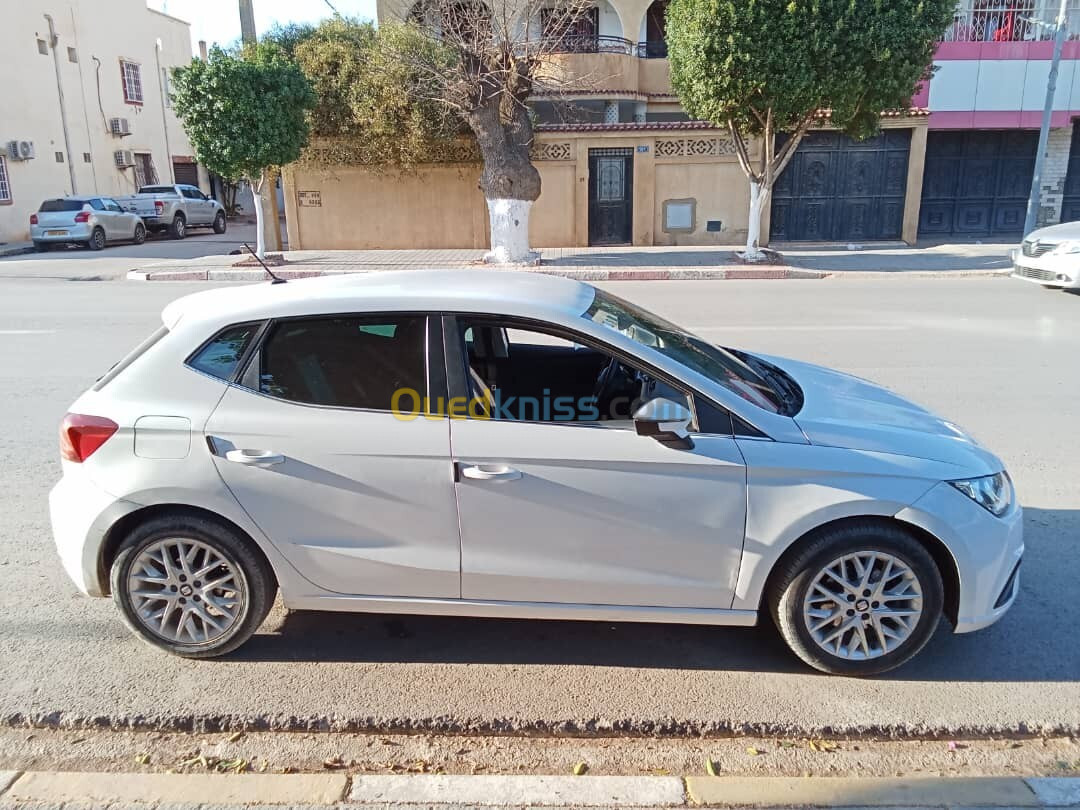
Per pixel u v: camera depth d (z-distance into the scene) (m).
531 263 17.05
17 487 5.52
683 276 16.34
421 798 2.75
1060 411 6.98
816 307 12.33
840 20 13.96
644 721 3.13
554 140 20.16
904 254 18.77
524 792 2.79
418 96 18.62
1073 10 20.06
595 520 3.29
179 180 36.06
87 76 29.56
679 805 2.73
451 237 21.45
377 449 3.30
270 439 3.32
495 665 3.53
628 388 3.76
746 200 20.53
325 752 3.00
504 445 3.27
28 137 26.72
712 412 3.31
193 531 3.38
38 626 3.80
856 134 16.23
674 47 15.96
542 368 4.13
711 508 3.26
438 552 3.37
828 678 3.42
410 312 3.40
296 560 3.39
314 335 3.41
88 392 3.57
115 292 14.70
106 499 3.35
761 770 2.91
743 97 15.13
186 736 3.09
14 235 26.27
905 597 3.31
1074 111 20.39
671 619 3.41
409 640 3.73
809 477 3.23
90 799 2.75
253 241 26.53
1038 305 12.32
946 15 14.43
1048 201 21.41
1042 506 5.06
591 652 3.63
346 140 20.33
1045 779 2.85
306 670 3.48
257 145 16.72
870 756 2.97
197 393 3.39
